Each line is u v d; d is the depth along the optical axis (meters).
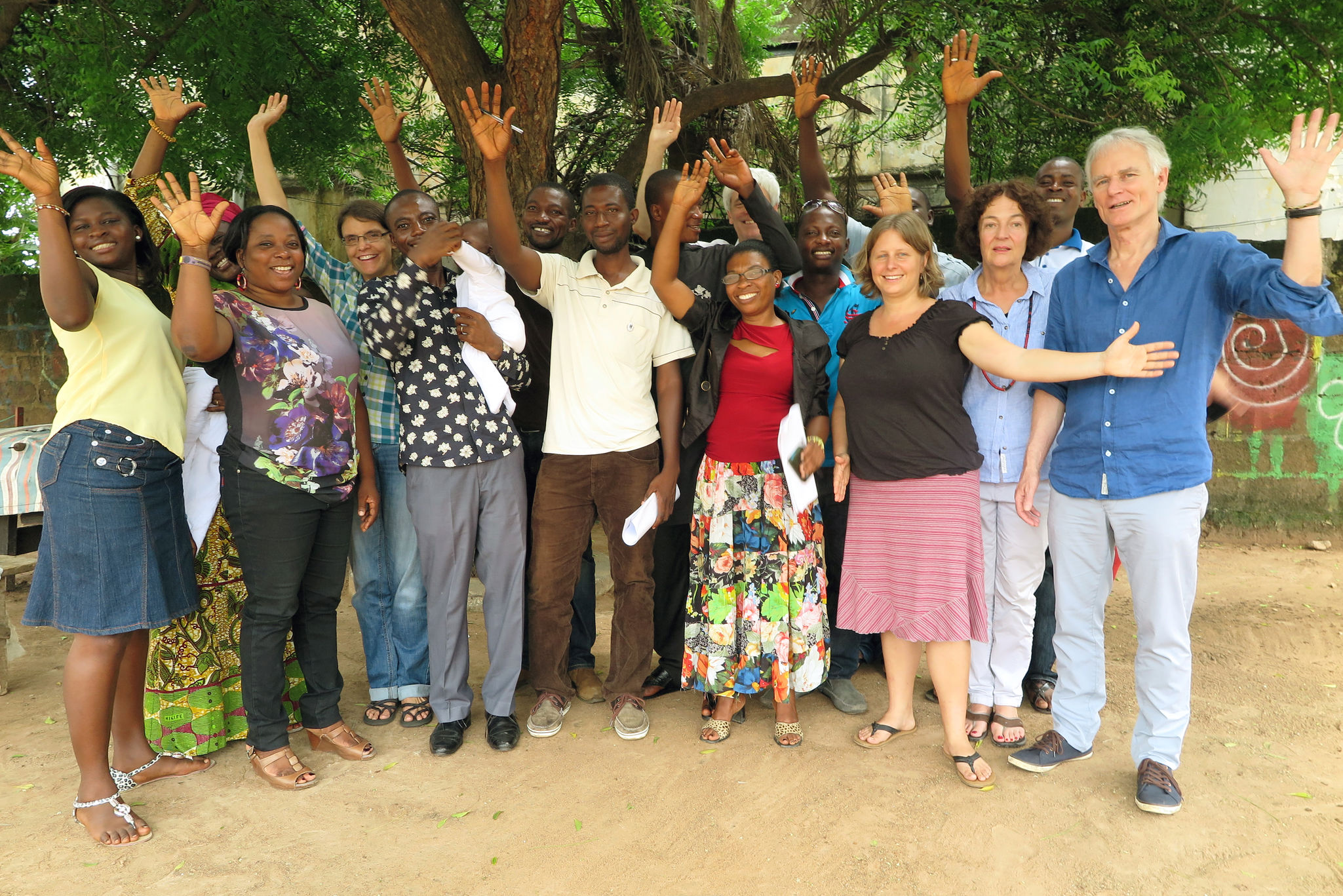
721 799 2.97
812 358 3.39
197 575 3.21
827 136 8.88
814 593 3.38
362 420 3.47
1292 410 6.70
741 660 3.36
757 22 7.81
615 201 3.34
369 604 3.60
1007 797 2.94
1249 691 3.79
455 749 3.33
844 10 5.98
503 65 5.46
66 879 2.56
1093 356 2.76
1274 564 6.19
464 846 2.72
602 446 3.39
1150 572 2.80
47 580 2.77
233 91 5.94
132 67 5.81
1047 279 3.34
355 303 3.64
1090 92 5.95
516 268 3.39
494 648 3.42
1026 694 3.78
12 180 8.09
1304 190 2.47
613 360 3.39
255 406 2.94
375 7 6.72
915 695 3.86
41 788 3.09
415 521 3.31
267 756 3.08
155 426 2.85
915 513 3.11
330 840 2.76
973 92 3.66
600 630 4.88
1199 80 5.86
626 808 2.93
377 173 8.33
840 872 2.56
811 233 3.63
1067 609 3.05
